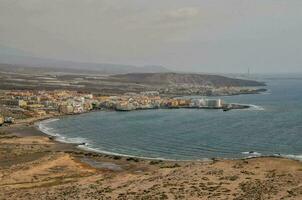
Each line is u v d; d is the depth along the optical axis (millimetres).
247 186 76500
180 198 70312
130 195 74812
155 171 101188
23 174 103812
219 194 71500
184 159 135125
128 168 118250
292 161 104500
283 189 72938
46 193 82125
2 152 138500
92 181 93875
